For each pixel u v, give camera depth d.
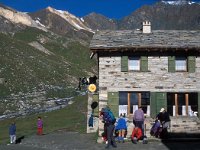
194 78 33.66
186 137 33.16
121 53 33.56
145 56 33.69
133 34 36.56
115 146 29.38
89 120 39.81
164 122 32.53
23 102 91.25
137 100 33.69
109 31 37.53
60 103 91.00
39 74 133.38
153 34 36.56
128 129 33.00
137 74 33.59
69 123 52.06
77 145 31.59
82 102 72.38
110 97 33.34
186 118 33.38
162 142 31.73
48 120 58.75
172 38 35.16
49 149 30.47
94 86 39.00
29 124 57.22
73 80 145.88
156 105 33.44
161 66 33.66
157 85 33.56
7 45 155.50
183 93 33.78
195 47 32.97
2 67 123.56
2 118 71.50
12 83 111.69
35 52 169.75
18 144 34.84
